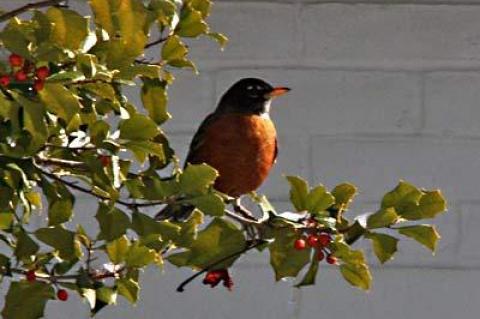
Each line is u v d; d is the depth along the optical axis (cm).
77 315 855
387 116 884
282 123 879
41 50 429
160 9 502
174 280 864
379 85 885
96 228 846
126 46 462
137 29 463
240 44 880
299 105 880
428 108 885
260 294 866
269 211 525
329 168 878
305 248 519
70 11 445
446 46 889
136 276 482
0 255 488
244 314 866
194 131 871
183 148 869
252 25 883
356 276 521
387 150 882
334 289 869
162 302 862
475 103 886
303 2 884
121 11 463
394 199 518
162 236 485
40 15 445
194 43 876
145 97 530
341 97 883
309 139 879
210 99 875
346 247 514
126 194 677
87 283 477
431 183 881
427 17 889
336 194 529
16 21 455
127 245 476
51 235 478
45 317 854
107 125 467
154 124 466
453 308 873
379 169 880
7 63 442
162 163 528
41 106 434
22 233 485
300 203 521
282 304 867
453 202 880
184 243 489
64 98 434
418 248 871
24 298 484
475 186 882
